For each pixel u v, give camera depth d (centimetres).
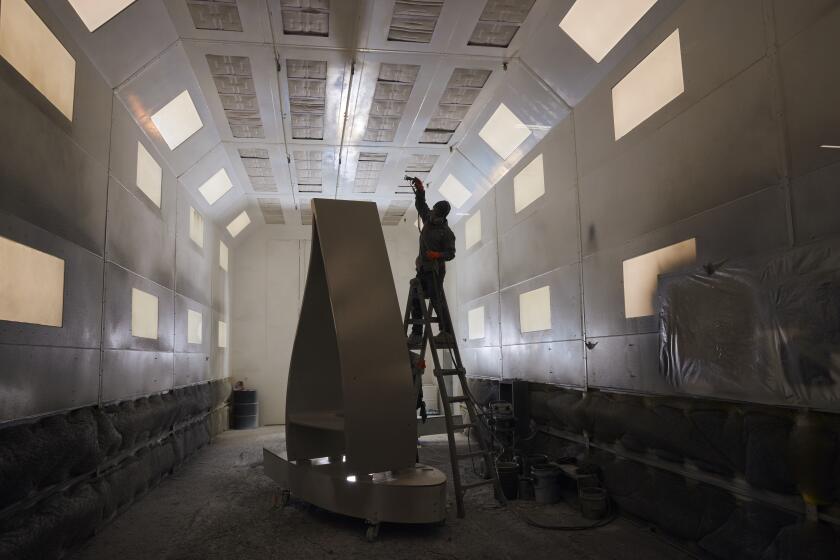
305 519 418
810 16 253
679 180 350
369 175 861
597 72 446
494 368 746
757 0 284
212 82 548
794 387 246
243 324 1123
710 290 304
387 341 390
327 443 477
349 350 375
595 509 407
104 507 393
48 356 324
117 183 448
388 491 368
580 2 412
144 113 505
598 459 451
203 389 805
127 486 445
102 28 384
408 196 970
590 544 353
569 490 478
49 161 329
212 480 566
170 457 578
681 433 335
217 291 949
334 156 771
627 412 396
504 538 366
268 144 717
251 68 527
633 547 346
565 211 518
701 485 335
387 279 409
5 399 275
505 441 552
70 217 358
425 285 484
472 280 858
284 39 482
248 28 463
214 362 921
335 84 564
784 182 267
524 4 438
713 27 317
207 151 689
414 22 463
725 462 307
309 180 876
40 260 315
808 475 246
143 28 422
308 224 1157
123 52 421
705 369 308
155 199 569
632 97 408
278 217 1104
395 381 382
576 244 495
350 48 499
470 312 868
